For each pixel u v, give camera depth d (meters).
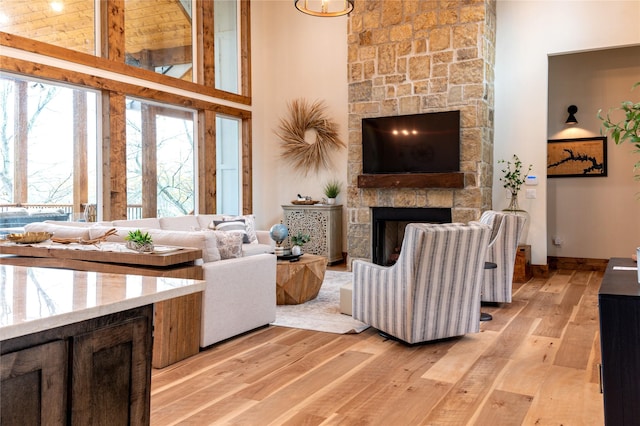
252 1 7.90
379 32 6.77
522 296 5.23
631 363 1.79
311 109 7.68
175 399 2.64
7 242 3.75
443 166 6.33
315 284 4.94
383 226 7.00
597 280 6.13
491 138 6.50
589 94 6.82
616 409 1.82
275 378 2.95
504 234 4.65
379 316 3.67
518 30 6.42
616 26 5.92
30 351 1.12
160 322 3.11
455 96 6.27
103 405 1.31
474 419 2.41
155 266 3.22
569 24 6.14
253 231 6.05
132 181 6.12
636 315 1.78
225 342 3.66
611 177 6.72
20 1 4.79
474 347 3.53
